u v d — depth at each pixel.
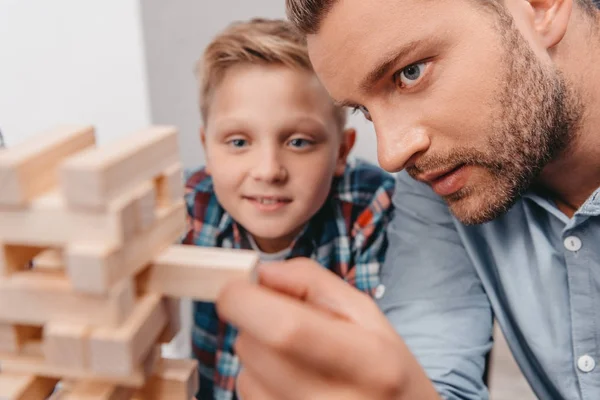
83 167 0.26
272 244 0.96
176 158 0.35
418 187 0.82
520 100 0.55
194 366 0.39
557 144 0.63
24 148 0.30
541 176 0.70
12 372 0.33
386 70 0.51
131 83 1.16
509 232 0.76
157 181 0.34
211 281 0.34
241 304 0.33
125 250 0.29
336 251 0.95
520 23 0.55
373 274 0.91
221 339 0.95
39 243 0.29
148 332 0.32
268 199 0.83
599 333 0.69
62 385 0.38
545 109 0.58
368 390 0.34
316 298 0.41
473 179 0.58
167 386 0.38
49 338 0.30
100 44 1.12
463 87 0.52
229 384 0.93
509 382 1.27
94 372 0.31
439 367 0.68
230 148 0.83
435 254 0.78
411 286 0.76
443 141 0.55
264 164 0.79
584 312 0.69
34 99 1.16
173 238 0.35
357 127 1.10
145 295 0.34
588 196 0.71
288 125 0.79
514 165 0.58
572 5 0.62
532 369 0.81
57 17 1.11
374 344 0.34
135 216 0.29
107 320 0.30
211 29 1.11
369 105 0.55
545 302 0.73
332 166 0.86
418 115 0.54
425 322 0.73
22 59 1.13
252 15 1.10
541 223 0.75
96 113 1.18
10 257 0.31
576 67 0.63
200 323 0.98
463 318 0.74
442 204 0.79
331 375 0.34
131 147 0.30
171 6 1.10
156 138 0.32
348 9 0.49
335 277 0.42
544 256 0.72
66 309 0.30
